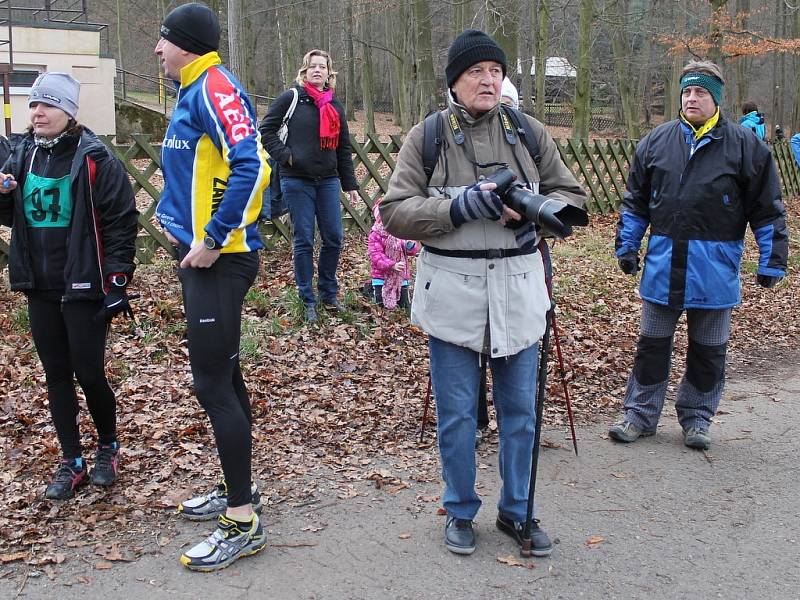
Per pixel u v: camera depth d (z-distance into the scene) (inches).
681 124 184.1
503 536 144.3
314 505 154.6
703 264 182.2
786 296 355.9
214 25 127.5
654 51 1158.3
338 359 234.8
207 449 177.2
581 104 679.7
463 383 135.2
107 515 147.0
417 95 849.5
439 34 1041.5
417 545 140.5
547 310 137.9
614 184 519.2
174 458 171.6
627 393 197.9
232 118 123.0
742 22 857.5
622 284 347.3
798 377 251.8
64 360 152.4
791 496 164.1
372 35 1222.3
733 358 272.1
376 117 1567.4
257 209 125.8
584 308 308.7
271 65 1362.0
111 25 1423.5
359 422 196.7
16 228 147.3
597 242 418.9
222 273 128.3
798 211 593.6
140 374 213.9
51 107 143.6
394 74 1396.4
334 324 257.4
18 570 129.8
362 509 153.5
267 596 124.5
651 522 151.6
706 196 180.5
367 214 377.1
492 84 129.6
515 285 132.4
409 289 279.7
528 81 1109.7
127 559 133.5
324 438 186.7
